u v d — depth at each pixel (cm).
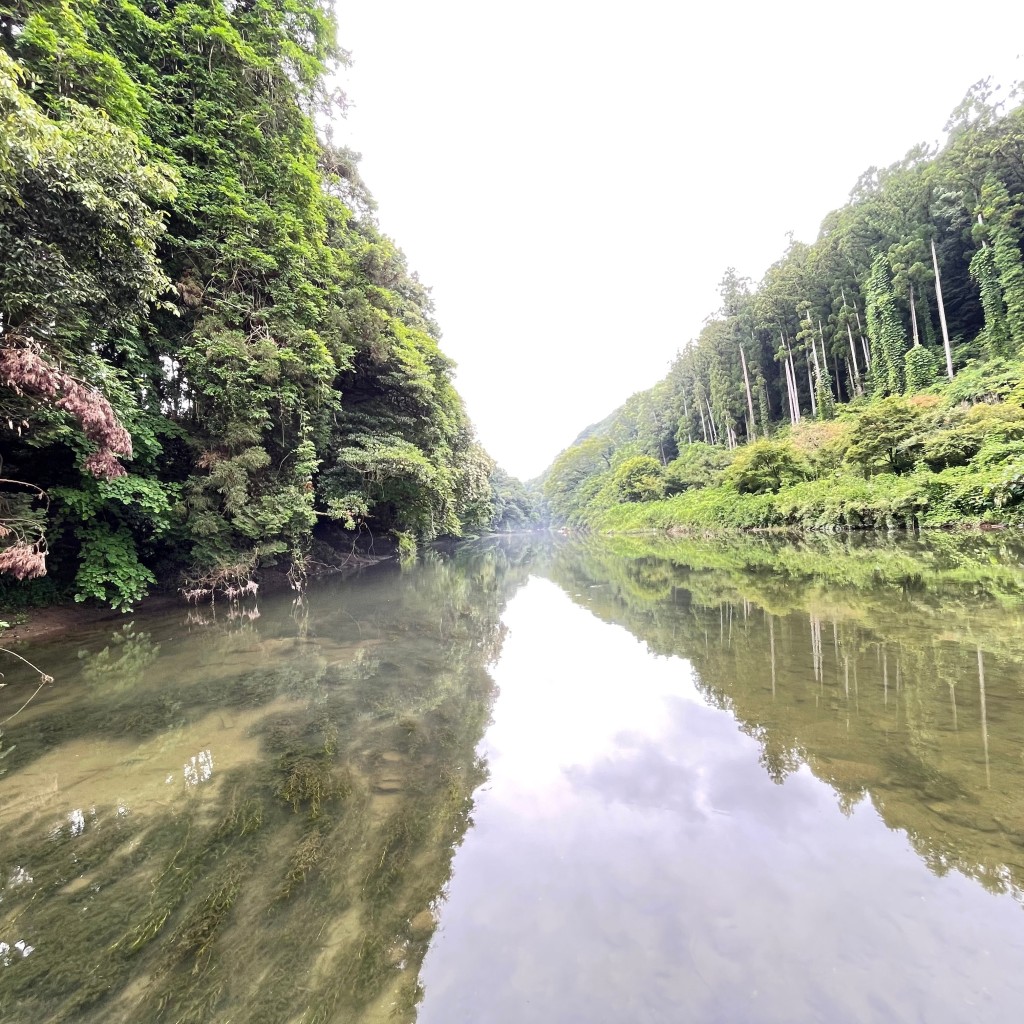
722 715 398
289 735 396
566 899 215
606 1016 160
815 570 1098
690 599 913
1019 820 245
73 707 453
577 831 266
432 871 236
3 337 493
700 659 545
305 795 306
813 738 344
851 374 3806
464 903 214
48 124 457
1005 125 2966
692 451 4506
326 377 1147
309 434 1243
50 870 240
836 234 4103
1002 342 2753
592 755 354
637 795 298
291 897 221
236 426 943
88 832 270
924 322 3384
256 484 1053
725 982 170
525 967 181
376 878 232
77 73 698
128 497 773
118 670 566
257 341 977
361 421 1617
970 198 3003
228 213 951
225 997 173
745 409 4575
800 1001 161
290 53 1105
